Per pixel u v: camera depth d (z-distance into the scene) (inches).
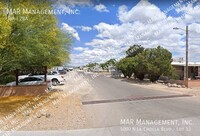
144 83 1306.6
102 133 317.1
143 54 1336.1
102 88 1002.1
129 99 666.8
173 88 1015.6
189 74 1640.0
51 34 559.2
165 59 1288.1
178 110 488.1
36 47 516.1
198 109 501.0
